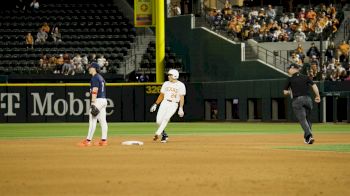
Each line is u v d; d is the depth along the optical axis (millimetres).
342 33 101812
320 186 24016
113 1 117812
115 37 110500
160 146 46781
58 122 95625
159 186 24062
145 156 37375
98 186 24062
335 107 91188
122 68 105250
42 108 95438
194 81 104688
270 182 25203
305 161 33938
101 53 107250
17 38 109000
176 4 111375
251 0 115875
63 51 106562
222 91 98875
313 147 45375
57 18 112688
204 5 109562
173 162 33562
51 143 51281
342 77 92625
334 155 37781
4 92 94938
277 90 93188
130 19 114938
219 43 101188
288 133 67125
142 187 23766
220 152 40375
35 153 40281
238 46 98875
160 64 96500
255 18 104750
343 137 59031
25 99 95125
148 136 62250
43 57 103500
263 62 96500
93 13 114688
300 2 112562
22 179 26328
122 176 27297
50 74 100438
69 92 95688
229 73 100188
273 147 45406
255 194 21969
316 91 47781
